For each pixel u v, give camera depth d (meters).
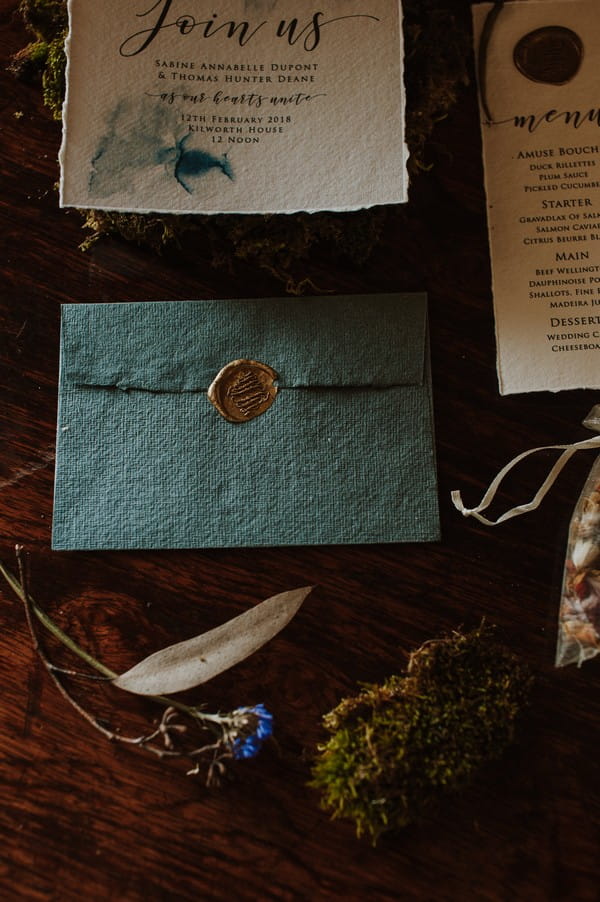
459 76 0.52
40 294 0.51
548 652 0.49
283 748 0.49
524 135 0.52
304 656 0.49
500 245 0.51
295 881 0.48
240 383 0.50
